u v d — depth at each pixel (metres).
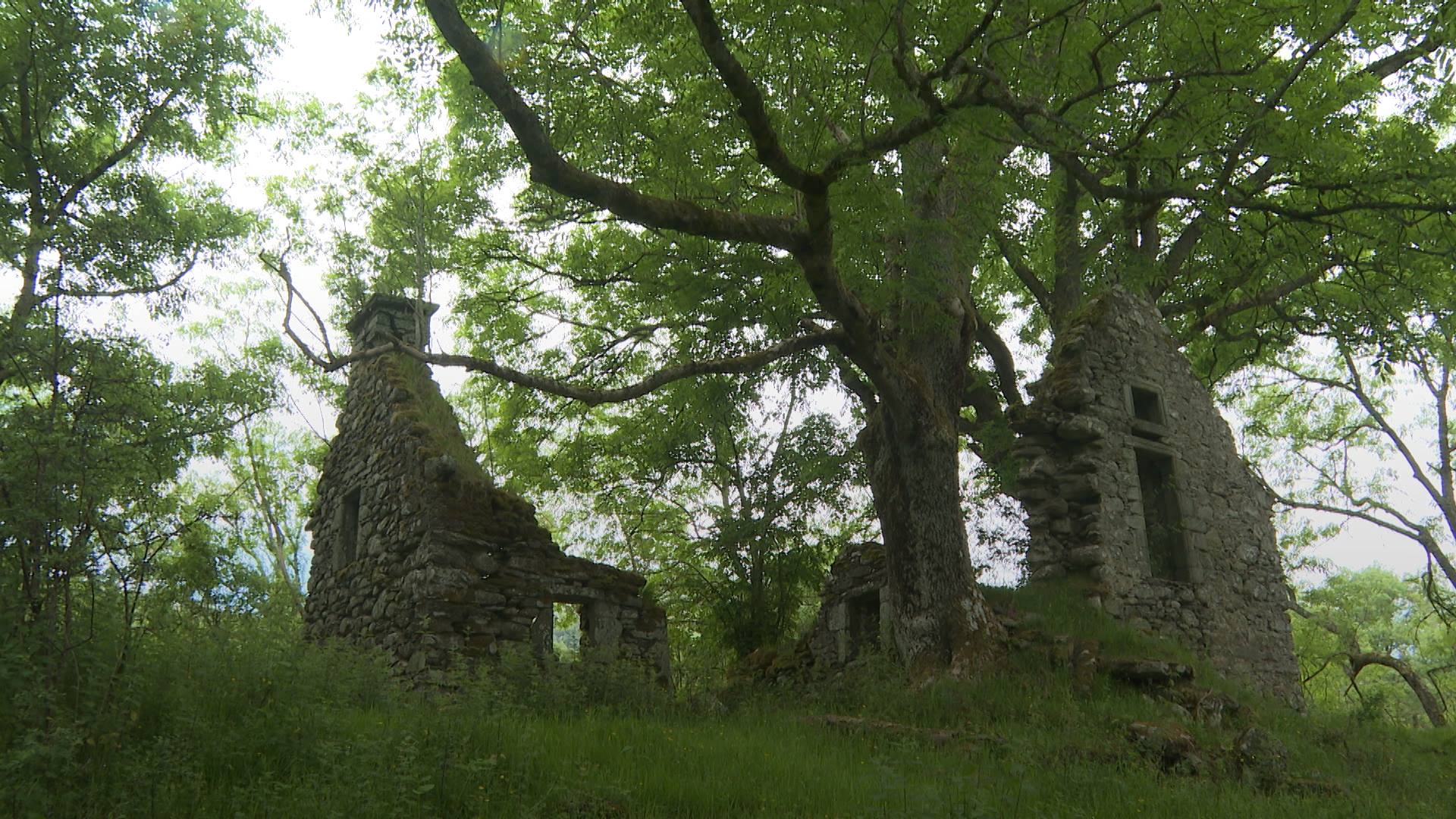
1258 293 15.86
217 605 8.29
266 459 28.53
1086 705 10.87
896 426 13.24
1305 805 7.92
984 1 9.77
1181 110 10.55
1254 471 16.98
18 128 17.06
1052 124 10.77
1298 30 10.34
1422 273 11.70
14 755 5.30
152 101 17.52
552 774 6.64
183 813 5.40
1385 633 37.53
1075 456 14.27
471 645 12.20
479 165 14.23
